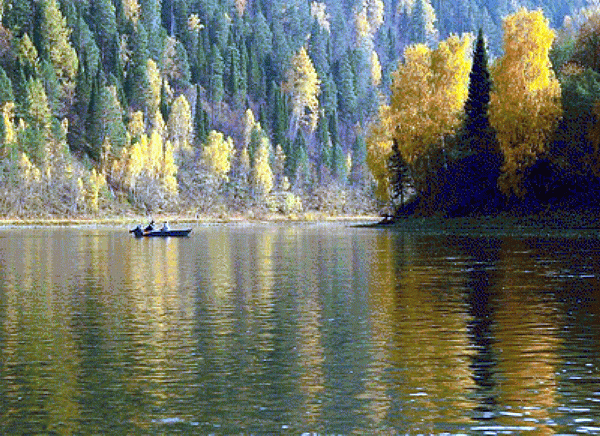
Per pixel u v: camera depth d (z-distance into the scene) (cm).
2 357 2994
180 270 6412
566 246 8388
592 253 7388
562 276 5403
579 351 2998
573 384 2548
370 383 2592
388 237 11588
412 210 15538
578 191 12156
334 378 2658
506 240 9725
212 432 2153
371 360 2898
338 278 5550
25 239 12812
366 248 8925
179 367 2822
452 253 7719
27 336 3397
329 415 2280
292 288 4991
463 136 13538
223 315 3919
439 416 2259
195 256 8200
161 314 3969
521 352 2995
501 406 2339
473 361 2864
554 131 11875
